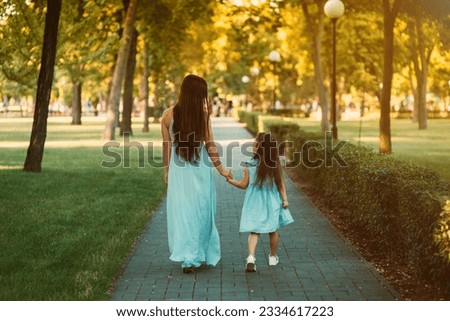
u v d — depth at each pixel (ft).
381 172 30.50
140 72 192.54
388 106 71.00
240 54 208.33
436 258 23.22
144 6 126.00
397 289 25.40
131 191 54.60
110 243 32.91
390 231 30.01
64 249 31.37
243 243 34.73
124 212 43.47
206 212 28.32
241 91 317.63
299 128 90.27
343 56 184.75
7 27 72.08
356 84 189.98
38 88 66.13
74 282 25.39
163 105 203.72
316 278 27.07
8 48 73.10
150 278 27.12
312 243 34.37
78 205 46.14
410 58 184.75
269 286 25.90
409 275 27.09
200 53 202.08
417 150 100.78
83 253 30.78
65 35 82.64
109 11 113.60
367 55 185.78
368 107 324.80
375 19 171.32
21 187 54.34
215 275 27.68
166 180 29.40
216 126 187.11
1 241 32.99
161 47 139.54
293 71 268.41
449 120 267.39
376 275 27.37
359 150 42.57
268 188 28.66
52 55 65.72
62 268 27.81
